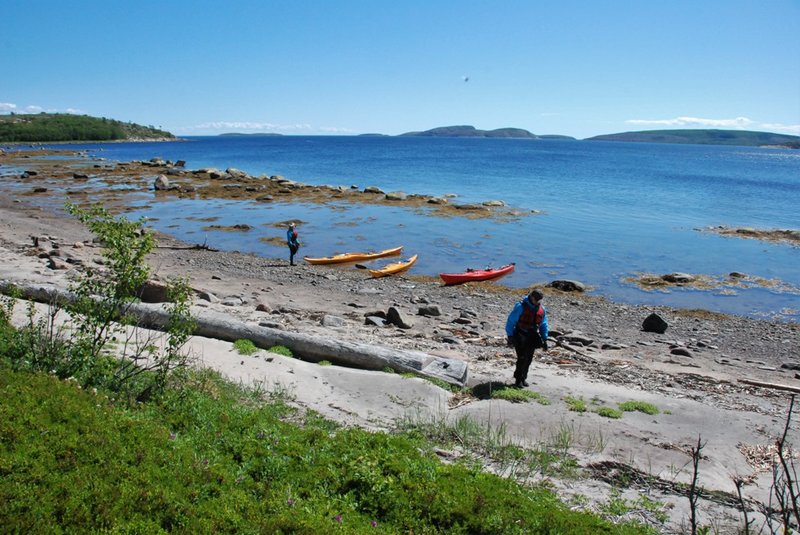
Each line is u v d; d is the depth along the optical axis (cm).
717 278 2689
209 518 555
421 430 980
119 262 928
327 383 1195
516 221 4006
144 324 1402
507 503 684
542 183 6725
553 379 1302
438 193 5666
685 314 2181
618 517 725
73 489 546
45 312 1364
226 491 616
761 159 15250
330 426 945
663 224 4003
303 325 1655
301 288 2352
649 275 2722
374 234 3547
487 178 7325
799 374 1509
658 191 6062
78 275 1964
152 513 547
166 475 613
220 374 1132
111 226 916
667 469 888
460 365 1266
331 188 5491
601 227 3853
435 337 1652
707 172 9244
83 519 512
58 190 5244
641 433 1024
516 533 625
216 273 2542
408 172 8188
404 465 736
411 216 4147
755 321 2112
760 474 900
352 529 584
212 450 714
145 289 1622
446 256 3048
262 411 909
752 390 1345
